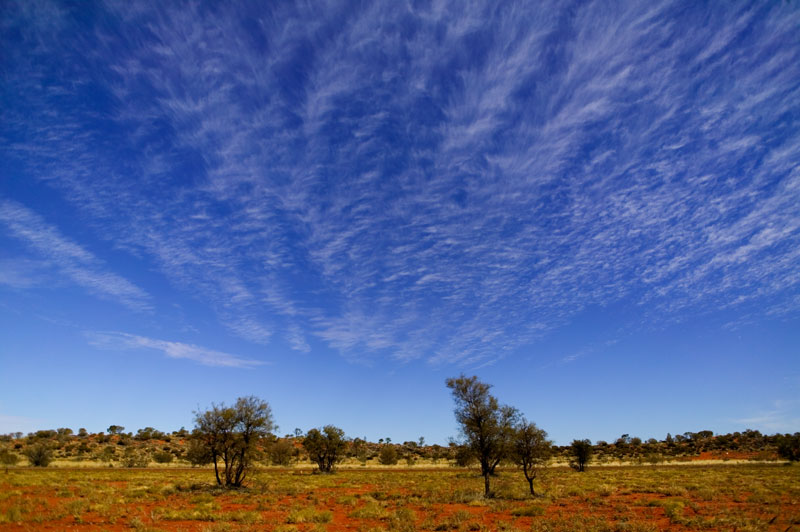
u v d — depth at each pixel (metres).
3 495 24.47
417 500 28.52
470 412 30.34
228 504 26.05
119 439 106.25
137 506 23.77
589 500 27.27
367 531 17.91
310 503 26.56
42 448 62.22
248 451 35.75
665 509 22.55
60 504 21.92
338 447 60.41
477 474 51.47
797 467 55.69
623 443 125.94
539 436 31.31
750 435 112.62
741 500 25.55
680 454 97.44
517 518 21.16
